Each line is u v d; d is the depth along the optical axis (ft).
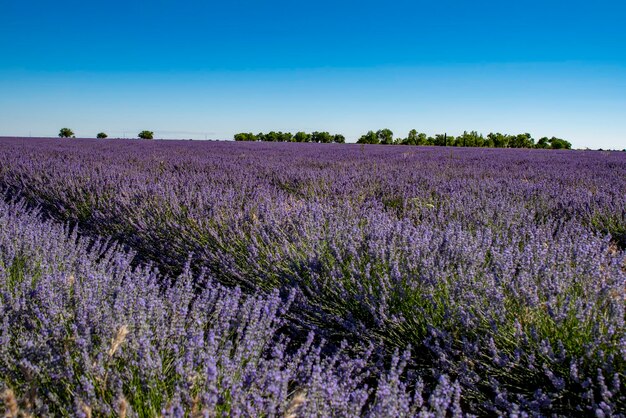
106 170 22.59
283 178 22.47
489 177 25.53
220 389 4.82
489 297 7.13
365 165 32.27
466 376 6.22
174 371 5.44
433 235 10.11
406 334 7.34
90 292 6.48
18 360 5.05
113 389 4.65
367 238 10.03
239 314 6.63
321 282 8.96
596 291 6.86
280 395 4.75
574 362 5.73
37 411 4.32
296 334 8.09
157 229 13.01
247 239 11.07
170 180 19.24
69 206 16.87
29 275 7.68
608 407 4.98
